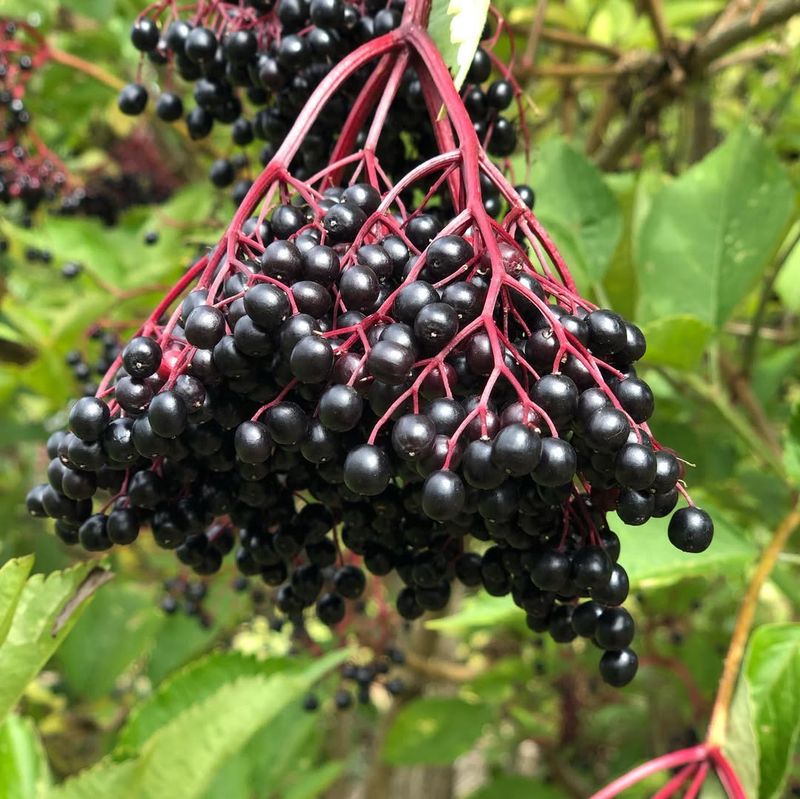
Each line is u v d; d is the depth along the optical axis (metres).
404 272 0.13
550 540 0.13
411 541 0.15
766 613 0.50
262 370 0.13
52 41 0.41
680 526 0.13
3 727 0.21
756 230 0.28
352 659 0.34
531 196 0.18
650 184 0.39
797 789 0.39
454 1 0.16
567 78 0.40
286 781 0.38
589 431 0.11
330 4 0.16
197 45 0.18
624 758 0.55
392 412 0.12
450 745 0.45
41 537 0.47
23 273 0.44
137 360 0.12
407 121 0.17
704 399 0.32
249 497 0.15
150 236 0.35
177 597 0.39
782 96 0.44
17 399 0.47
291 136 0.15
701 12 0.44
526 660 0.54
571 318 0.12
